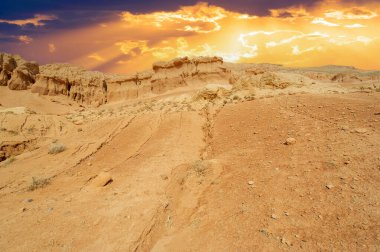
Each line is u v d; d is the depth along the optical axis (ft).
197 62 205.87
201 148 55.77
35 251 24.23
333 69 458.91
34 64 199.62
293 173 31.07
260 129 53.21
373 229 19.85
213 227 25.66
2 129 74.69
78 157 53.52
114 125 79.71
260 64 464.65
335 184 26.63
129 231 27.17
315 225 21.99
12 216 30.32
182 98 129.29
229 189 31.89
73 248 24.71
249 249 21.34
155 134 67.51
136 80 209.46
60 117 96.78
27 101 170.50
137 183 39.34
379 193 23.54
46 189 38.58
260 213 25.45
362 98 61.72
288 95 78.89
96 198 34.76
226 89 100.48
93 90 204.54
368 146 32.50
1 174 46.21
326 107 56.39
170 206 32.35
